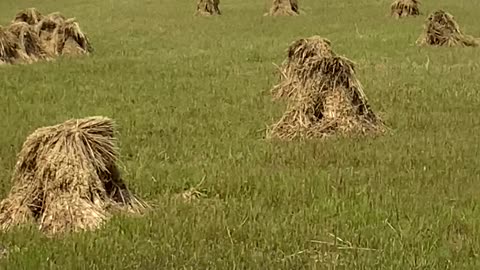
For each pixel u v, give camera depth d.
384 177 11.05
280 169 11.64
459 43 25.42
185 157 12.48
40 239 8.90
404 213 9.56
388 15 35.19
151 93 17.92
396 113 15.28
